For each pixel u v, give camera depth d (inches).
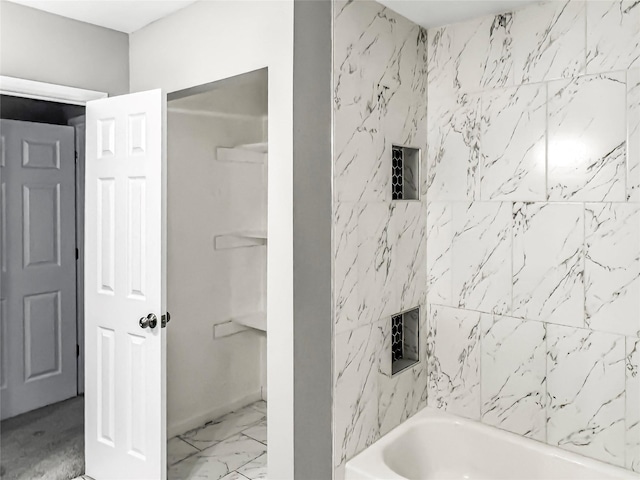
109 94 114.3
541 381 92.5
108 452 102.0
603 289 85.5
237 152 135.3
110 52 114.1
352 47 86.0
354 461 88.4
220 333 133.0
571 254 88.5
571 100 87.5
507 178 95.0
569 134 88.0
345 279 86.7
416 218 103.2
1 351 133.5
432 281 106.0
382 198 94.3
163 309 94.5
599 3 84.2
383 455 91.0
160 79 109.4
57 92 105.0
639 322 82.2
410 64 99.7
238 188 137.2
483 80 97.3
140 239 96.3
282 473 88.7
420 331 105.4
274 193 88.0
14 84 98.7
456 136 101.3
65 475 106.2
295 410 87.1
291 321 86.7
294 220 85.4
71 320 148.2
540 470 90.4
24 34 100.7
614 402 85.0
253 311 142.7
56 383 145.2
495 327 97.6
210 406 131.6
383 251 94.9
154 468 94.5
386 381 96.6
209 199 129.6
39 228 140.3
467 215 100.3
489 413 99.0
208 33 98.5
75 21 108.4
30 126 137.1
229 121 134.2
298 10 84.7
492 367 98.3
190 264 125.3
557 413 91.0
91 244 104.7
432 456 101.6
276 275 88.2
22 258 137.2
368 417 92.7
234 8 93.7
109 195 101.4
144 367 96.0
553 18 88.8
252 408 140.1
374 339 93.6
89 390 105.6
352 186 87.4
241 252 138.8
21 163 135.9
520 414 95.2
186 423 125.3
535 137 91.5
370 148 91.0
